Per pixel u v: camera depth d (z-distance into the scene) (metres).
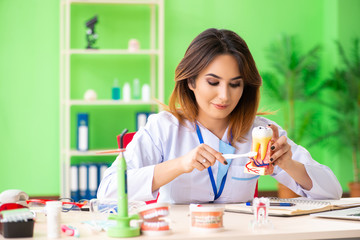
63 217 1.57
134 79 5.10
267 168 1.61
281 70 5.14
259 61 5.32
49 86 5.02
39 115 5.02
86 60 5.05
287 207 1.63
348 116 5.12
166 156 1.93
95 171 4.65
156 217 1.30
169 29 5.18
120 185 1.29
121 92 5.11
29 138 5.01
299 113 5.42
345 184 5.32
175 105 1.96
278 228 1.36
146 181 1.69
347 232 1.34
